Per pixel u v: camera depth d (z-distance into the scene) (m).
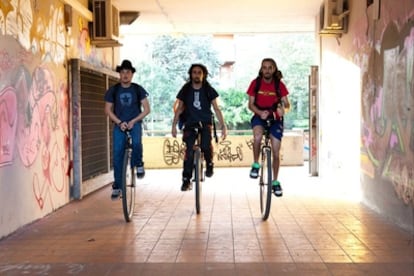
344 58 9.79
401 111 6.51
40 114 7.40
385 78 7.18
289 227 6.67
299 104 29.08
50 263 5.12
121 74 7.07
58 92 8.29
